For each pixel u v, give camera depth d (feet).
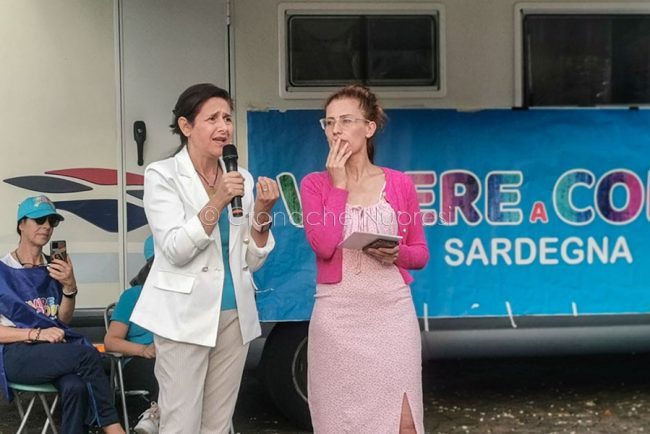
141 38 14.37
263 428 15.60
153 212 9.79
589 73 15.11
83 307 14.48
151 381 15.16
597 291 15.35
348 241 9.02
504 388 18.21
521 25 14.90
